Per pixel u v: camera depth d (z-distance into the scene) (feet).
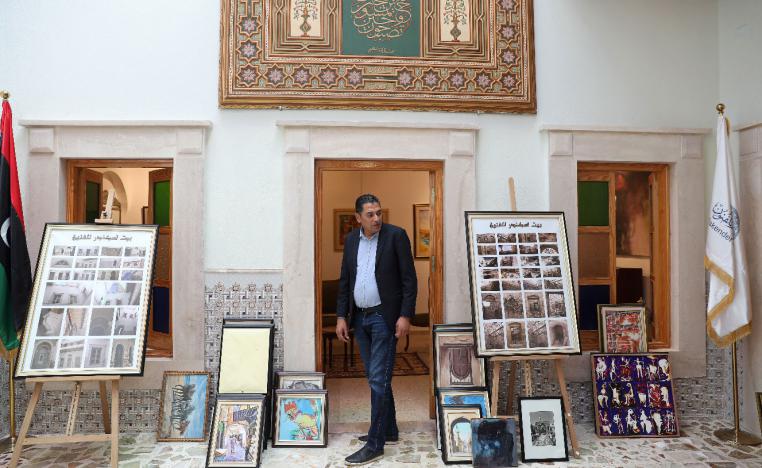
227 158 11.98
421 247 22.34
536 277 10.89
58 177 11.72
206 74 12.03
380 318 10.46
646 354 12.03
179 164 11.82
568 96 12.62
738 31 12.35
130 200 16.38
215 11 12.11
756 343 11.77
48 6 11.83
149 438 11.32
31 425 11.54
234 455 9.96
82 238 10.46
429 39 12.36
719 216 11.60
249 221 11.98
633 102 12.76
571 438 10.36
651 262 13.30
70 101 11.85
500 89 12.42
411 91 12.23
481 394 10.99
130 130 11.80
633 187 13.39
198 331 11.73
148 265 10.46
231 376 11.08
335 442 11.14
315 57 12.10
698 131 12.62
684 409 12.52
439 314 12.35
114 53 11.92
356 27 12.25
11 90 11.77
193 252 11.80
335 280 22.16
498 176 12.39
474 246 10.93
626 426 11.49
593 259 12.91
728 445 10.96
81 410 11.62
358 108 12.11
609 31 12.77
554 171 12.32
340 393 14.49
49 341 9.67
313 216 11.96
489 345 10.44
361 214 10.58
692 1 13.00
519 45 12.50
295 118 12.07
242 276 11.90
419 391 14.62
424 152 12.14
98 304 10.04
